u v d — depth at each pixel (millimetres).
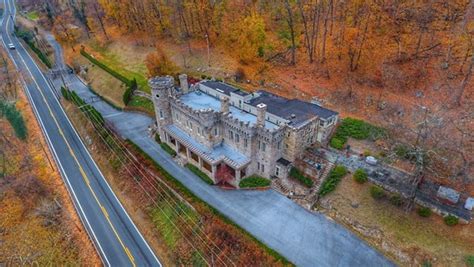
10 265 41406
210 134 48719
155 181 50031
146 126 65250
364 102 54750
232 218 42062
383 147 45875
